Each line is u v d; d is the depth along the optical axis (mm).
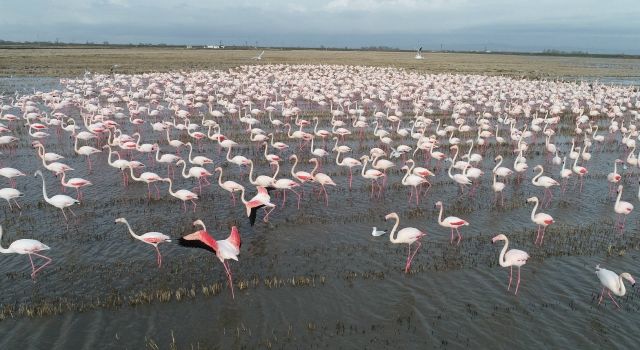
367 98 58406
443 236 19797
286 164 29859
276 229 20062
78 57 118125
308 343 13055
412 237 17203
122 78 69562
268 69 92125
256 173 27734
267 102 54656
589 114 51500
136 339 13047
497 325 13992
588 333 13680
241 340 13141
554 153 34312
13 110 45281
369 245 18797
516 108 49000
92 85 62406
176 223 20312
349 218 21266
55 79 70312
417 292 15594
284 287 15609
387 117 43094
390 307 14781
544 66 134500
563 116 51469
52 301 14500
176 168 28406
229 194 23969
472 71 106062
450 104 53375
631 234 20297
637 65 153125
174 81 67062
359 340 13219
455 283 16156
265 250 18188
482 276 16609
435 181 27125
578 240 19531
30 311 13766
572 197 25016
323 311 14492
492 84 68625
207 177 26578
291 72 83750
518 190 25969
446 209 22656
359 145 35469
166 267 16734
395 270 16891
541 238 19391
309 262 17344
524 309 14766
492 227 20828
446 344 13133
